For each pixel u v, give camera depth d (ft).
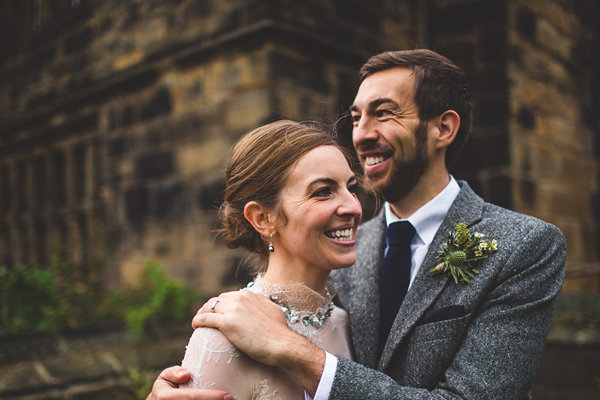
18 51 21.59
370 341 4.67
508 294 4.07
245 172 4.16
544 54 15.17
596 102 17.70
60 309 11.40
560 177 15.47
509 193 13.25
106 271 16.24
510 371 3.85
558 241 4.35
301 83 13.16
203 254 13.69
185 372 3.66
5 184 24.00
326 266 4.00
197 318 3.86
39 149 21.38
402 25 15.89
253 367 3.76
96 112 17.44
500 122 13.46
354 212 3.96
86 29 17.89
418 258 4.87
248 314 3.74
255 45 12.76
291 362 3.64
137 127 15.83
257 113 12.58
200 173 13.91
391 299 4.76
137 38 15.78
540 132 14.71
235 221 4.39
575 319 9.18
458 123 4.92
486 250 4.26
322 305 4.37
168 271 14.53
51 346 10.16
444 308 4.20
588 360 8.17
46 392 8.38
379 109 4.86
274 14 12.28
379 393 3.70
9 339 10.27
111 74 16.57
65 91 18.70
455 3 14.37
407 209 5.07
